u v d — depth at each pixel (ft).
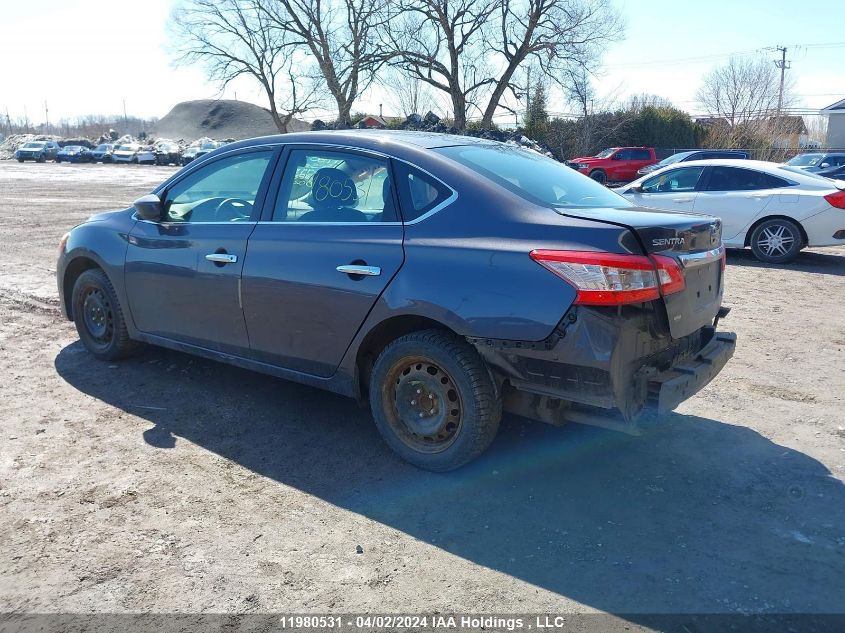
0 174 128.36
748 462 12.94
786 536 10.55
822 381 17.30
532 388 11.18
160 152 184.96
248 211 14.64
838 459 13.06
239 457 13.12
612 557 10.03
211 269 14.70
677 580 9.50
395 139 13.33
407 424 12.67
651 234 10.81
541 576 9.62
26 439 13.64
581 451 13.35
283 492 11.87
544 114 138.82
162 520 10.93
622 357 10.63
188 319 15.51
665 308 11.02
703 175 36.11
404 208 12.51
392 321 12.41
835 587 9.35
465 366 11.67
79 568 9.72
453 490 11.95
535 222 11.25
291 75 133.59
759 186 34.63
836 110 153.89
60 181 106.42
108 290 17.43
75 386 16.48
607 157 109.09
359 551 10.18
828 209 32.50
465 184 12.06
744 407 15.64
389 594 9.25
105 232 17.31
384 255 12.29
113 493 11.69
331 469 12.71
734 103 155.84
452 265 11.56
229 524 10.86
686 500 11.60
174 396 15.97
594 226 10.77
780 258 34.01
